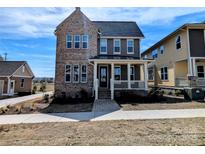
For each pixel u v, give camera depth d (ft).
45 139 17.49
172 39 63.21
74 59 56.75
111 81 49.96
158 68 76.95
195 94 47.73
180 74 60.95
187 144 15.52
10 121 26.07
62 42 57.31
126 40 62.39
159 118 26.14
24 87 100.89
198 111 31.17
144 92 51.62
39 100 55.67
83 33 58.08
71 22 58.34
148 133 18.80
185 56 53.88
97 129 20.76
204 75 58.18
